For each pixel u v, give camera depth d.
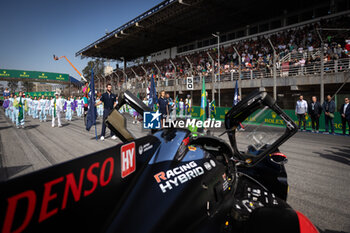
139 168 1.33
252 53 20.89
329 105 9.62
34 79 41.09
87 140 7.45
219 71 20.92
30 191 0.74
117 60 47.09
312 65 14.45
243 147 6.19
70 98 15.26
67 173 0.87
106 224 1.03
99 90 35.69
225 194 1.91
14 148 6.17
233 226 1.76
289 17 21.88
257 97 2.24
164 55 38.00
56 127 10.98
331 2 18.36
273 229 1.39
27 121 14.12
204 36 30.55
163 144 1.63
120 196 1.14
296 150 6.28
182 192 1.40
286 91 17.47
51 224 0.81
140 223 1.11
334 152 6.04
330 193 3.35
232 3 20.36
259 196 2.15
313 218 2.63
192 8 21.42
